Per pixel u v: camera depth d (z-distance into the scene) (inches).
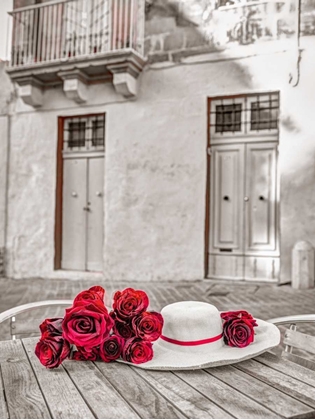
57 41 337.7
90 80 331.0
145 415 46.3
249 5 289.1
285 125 281.0
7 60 355.3
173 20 310.7
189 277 303.3
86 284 307.1
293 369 60.1
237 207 303.4
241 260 301.7
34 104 344.2
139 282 309.1
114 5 319.6
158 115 313.6
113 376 57.2
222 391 52.5
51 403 49.5
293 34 279.3
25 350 70.0
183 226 305.7
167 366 57.2
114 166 323.6
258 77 288.0
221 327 65.4
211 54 300.4
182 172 307.0
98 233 339.6
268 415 46.3
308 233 276.2
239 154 303.1
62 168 351.3
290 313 205.8
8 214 355.9
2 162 358.0
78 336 57.4
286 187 280.8
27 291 285.1
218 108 308.2
